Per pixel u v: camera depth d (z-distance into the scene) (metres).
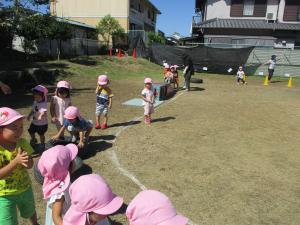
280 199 5.04
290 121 10.20
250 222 4.37
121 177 5.53
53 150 2.94
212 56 26.09
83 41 27.89
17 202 3.27
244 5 32.09
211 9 33.03
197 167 6.11
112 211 2.32
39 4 19.84
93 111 10.31
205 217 4.43
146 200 2.08
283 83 21.52
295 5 31.27
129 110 10.88
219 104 12.66
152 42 31.09
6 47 20.02
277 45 30.83
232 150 7.18
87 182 2.38
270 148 7.45
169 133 8.28
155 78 20.91
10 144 3.25
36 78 15.31
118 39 33.31
